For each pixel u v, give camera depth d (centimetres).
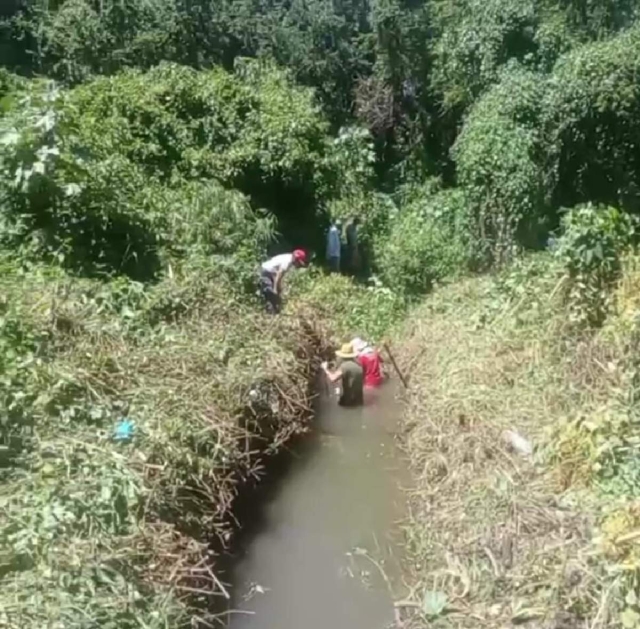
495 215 1411
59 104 1126
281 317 1055
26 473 588
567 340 862
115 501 580
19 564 502
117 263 1042
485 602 553
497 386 869
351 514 777
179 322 919
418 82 2058
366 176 1820
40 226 1012
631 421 671
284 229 1623
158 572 555
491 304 1097
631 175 1358
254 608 639
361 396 1022
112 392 730
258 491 805
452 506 680
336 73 2128
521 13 1700
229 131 1589
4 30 1998
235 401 786
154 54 1938
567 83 1368
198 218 1232
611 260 884
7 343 715
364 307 1345
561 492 645
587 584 525
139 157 1436
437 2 2039
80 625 461
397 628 581
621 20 1641
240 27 2072
